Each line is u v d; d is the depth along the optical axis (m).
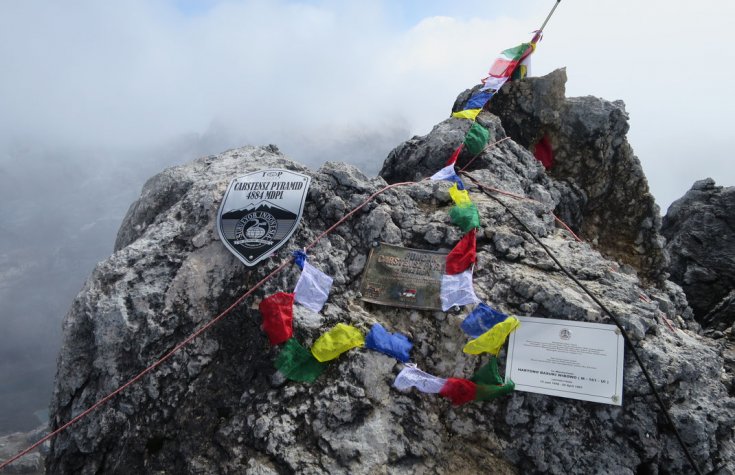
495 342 4.14
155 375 4.54
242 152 6.48
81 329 4.87
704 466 3.79
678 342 4.30
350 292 4.71
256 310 4.64
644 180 7.05
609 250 7.03
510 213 5.10
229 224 5.11
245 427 4.21
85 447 4.45
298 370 4.36
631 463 3.82
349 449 4.01
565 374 4.04
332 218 5.09
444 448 4.07
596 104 7.10
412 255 4.75
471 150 6.20
